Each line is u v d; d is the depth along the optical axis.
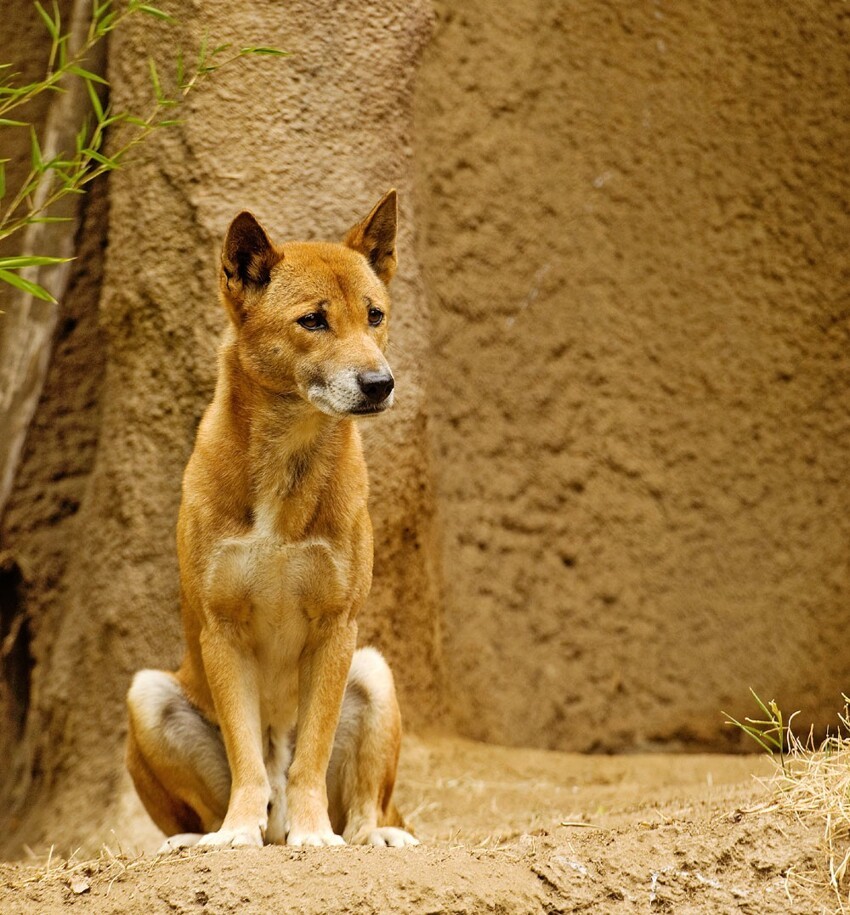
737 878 6.23
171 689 8.07
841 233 14.49
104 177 11.71
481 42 13.21
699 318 14.01
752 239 14.19
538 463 13.35
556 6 13.57
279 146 10.70
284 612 7.48
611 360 13.70
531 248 13.41
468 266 13.08
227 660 7.38
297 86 10.80
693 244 14.01
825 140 14.41
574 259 13.61
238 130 10.62
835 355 14.46
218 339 10.55
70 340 11.77
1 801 11.48
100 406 11.73
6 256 11.57
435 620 12.12
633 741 13.30
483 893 5.99
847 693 14.05
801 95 14.33
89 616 11.06
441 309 12.88
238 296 7.71
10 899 6.23
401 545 11.36
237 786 7.18
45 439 11.70
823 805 6.59
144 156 10.73
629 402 13.74
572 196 13.61
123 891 6.21
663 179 13.93
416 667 11.68
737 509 14.00
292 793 7.26
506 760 11.66
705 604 13.77
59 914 6.06
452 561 12.79
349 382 7.30
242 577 7.37
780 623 13.95
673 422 13.89
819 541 14.22
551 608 13.24
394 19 11.29
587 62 13.68
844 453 14.42
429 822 9.86
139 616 10.68
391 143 11.21
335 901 5.89
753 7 14.16
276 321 7.55
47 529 11.64
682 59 13.98
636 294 13.82
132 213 10.80
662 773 11.46
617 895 6.15
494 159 13.24
